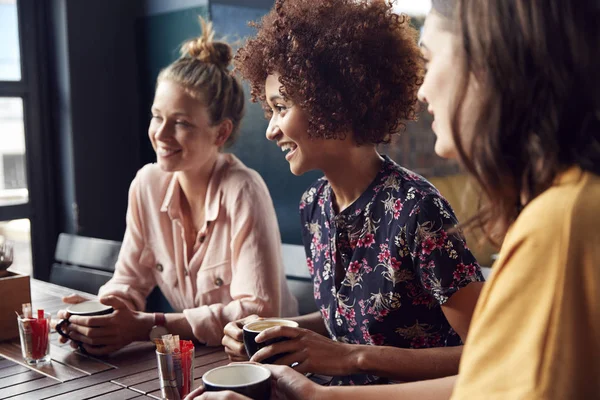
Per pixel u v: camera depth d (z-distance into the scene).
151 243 2.06
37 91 3.43
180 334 1.65
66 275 2.56
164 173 2.05
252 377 1.08
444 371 1.20
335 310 1.41
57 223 3.54
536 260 0.62
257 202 1.89
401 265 1.27
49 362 1.52
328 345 1.22
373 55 1.27
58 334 1.73
